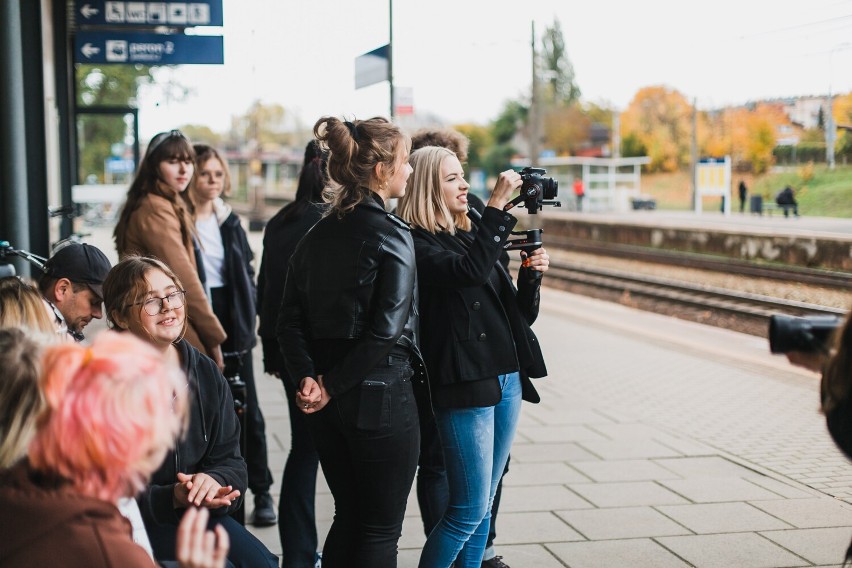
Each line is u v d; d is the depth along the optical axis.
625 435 7.03
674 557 4.52
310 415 3.21
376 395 3.11
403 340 3.17
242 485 3.04
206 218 5.11
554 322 14.19
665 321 14.77
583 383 9.23
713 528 4.93
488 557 4.30
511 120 69.44
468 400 3.51
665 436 6.99
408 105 10.10
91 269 3.54
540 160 55.53
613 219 37.41
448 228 3.68
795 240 20.14
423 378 3.28
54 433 1.67
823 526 4.95
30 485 1.75
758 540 4.74
